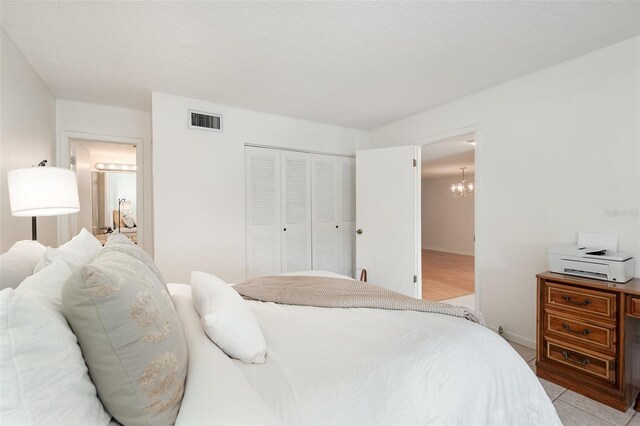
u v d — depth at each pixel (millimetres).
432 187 8945
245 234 3320
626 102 1980
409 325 1311
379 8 1673
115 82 2588
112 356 660
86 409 627
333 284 1905
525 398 1207
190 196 2984
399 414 919
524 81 2510
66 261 985
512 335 2590
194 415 686
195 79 2561
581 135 2186
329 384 926
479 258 2842
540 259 2414
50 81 2537
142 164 3287
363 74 2486
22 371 531
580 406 1753
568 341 1940
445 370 1055
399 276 3574
